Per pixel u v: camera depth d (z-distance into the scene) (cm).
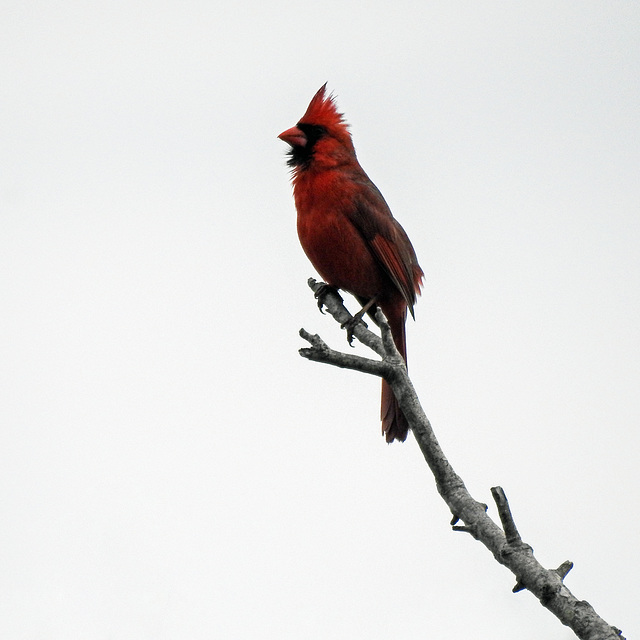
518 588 355
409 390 416
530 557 358
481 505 389
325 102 880
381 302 890
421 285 944
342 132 868
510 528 363
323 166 854
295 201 872
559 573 354
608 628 334
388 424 742
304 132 867
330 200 844
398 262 858
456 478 401
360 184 858
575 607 342
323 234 849
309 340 420
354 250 849
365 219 845
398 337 902
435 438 409
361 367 418
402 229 919
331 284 895
